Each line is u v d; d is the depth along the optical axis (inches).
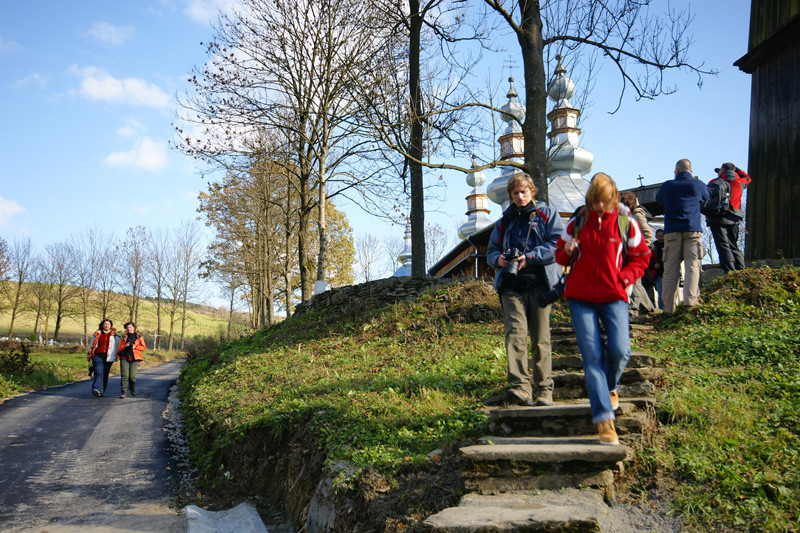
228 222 1418.6
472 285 479.8
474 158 532.1
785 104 488.7
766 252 499.2
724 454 156.9
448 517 135.1
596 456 150.8
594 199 162.6
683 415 183.8
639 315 368.2
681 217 344.8
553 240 198.4
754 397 201.5
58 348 1513.3
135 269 2012.8
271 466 271.4
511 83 1272.1
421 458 182.9
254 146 879.1
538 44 463.5
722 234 392.2
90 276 2046.0
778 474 144.7
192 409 441.7
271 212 1277.1
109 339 599.5
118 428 422.3
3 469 308.2
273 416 281.4
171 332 2007.9
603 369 161.0
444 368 288.8
